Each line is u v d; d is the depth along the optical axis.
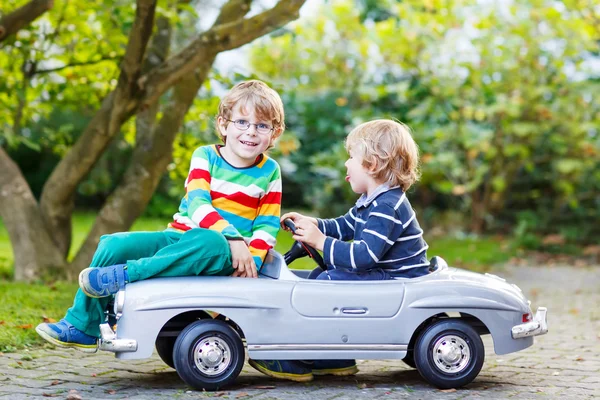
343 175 13.05
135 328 3.28
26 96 7.77
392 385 3.62
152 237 3.59
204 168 3.61
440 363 3.51
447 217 15.02
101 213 7.27
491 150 13.04
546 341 5.17
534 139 13.27
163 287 3.33
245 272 3.46
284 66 14.15
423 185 13.91
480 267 10.62
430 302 3.48
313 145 14.93
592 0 11.45
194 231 3.42
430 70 12.93
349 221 3.92
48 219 7.09
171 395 3.30
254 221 3.65
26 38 7.70
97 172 14.57
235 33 6.15
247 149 3.58
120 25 7.61
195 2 10.52
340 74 14.20
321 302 3.40
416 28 12.41
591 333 5.59
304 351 3.39
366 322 3.43
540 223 13.98
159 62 7.40
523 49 12.69
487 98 12.91
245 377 3.76
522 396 3.44
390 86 12.73
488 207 14.01
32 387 3.41
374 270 3.61
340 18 13.26
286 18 6.06
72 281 6.99
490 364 4.27
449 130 12.86
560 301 7.76
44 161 17.98
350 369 3.84
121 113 6.57
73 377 3.66
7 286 6.34
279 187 3.72
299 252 3.81
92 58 7.82
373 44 13.08
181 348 3.34
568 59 12.98
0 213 7.07
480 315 3.54
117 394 3.31
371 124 3.71
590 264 11.59
